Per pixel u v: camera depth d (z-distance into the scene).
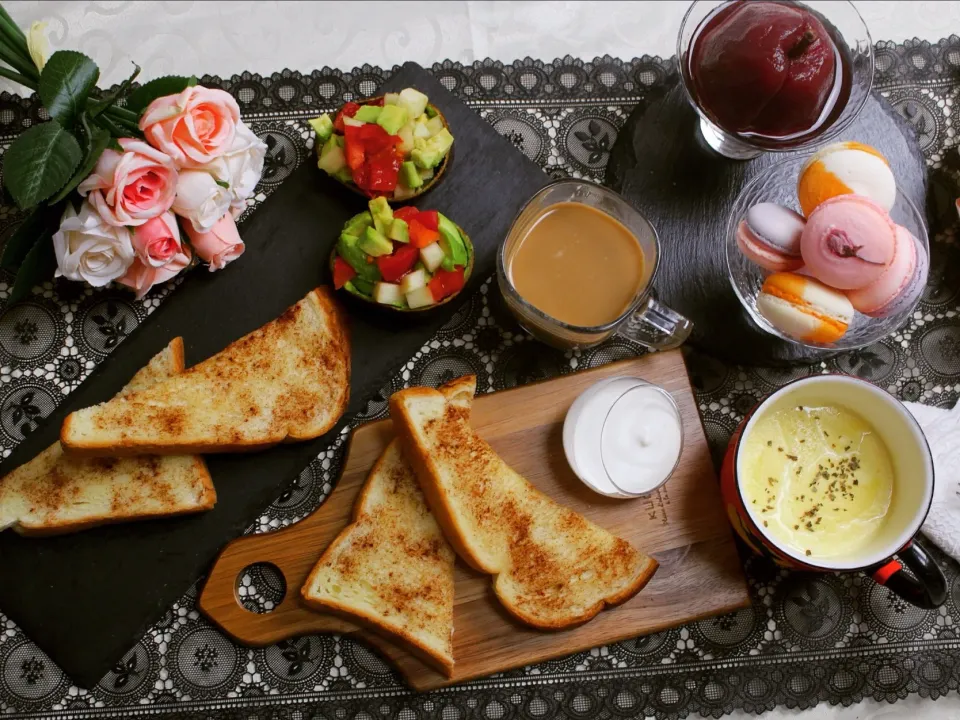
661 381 0.54
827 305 0.50
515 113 0.57
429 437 0.51
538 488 0.53
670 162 0.56
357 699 0.52
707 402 0.56
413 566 0.52
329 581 0.51
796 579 0.54
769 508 0.51
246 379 0.53
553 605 0.52
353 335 0.54
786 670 0.53
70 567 0.52
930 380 0.56
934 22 0.59
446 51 0.58
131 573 0.52
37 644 0.51
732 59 0.51
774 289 0.51
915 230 0.54
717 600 0.53
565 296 0.53
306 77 0.57
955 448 0.54
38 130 0.46
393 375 0.55
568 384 0.54
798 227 0.51
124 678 0.52
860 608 0.54
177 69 0.57
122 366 0.54
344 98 0.57
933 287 0.57
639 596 0.53
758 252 0.51
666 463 0.51
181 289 0.54
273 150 0.56
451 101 0.57
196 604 0.52
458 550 0.51
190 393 0.53
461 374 0.55
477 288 0.56
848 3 0.55
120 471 0.52
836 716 0.54
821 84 0.51
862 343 0.53
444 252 0.52
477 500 0.52
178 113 0.47
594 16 0.59
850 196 0.50
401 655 0.52
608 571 0.52
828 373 0.53
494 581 0.51
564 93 0.58
